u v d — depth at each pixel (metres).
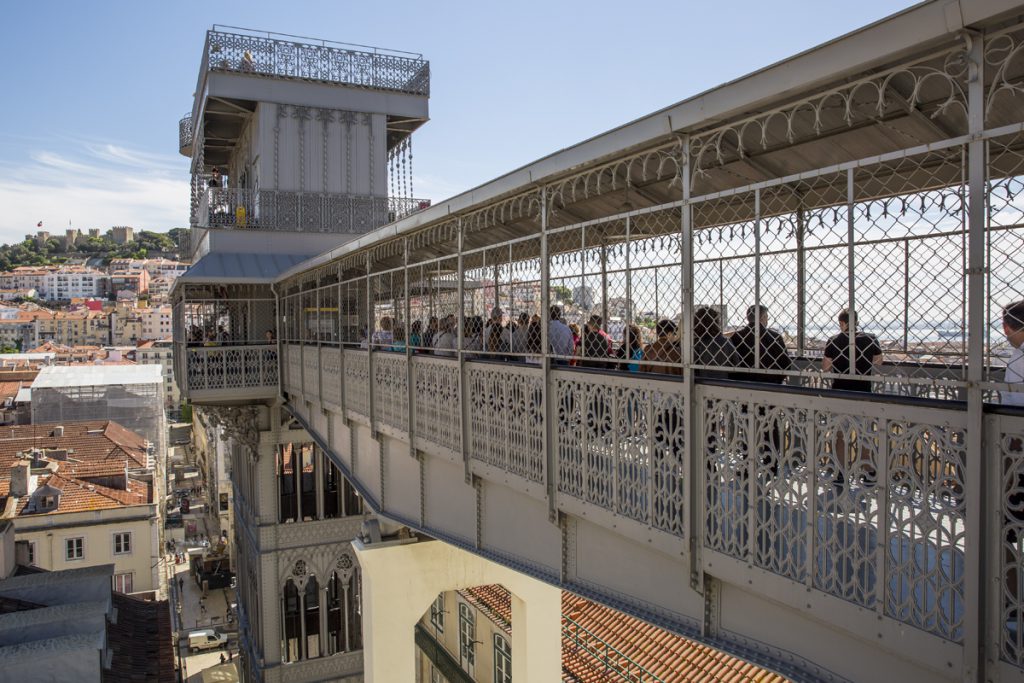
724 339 4.31
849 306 3.35
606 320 5.99
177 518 58.22
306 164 19.94
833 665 3.58
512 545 6.46
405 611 10.70
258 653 18.55
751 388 3.82
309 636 19.16
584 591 5.36
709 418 4.11
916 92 3.18
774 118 4.07
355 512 18.98
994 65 2.95
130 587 30.91
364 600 10.91
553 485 5.56
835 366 4.45
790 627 3.82
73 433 43.47
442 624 21.05
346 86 20.34
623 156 4.74
